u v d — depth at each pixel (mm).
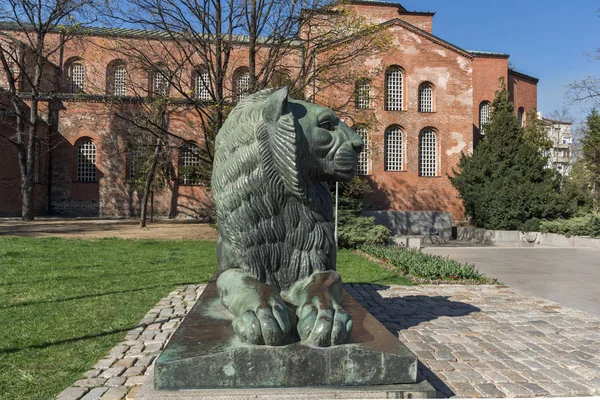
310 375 2141
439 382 3232
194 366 2100
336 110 14484
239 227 2752
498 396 2988
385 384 2188
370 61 28031
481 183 22625
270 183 2680
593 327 4852
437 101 28906
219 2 12531
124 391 2980
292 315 2492
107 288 6855
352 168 2775
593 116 27891
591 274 9648
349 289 7230
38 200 27797
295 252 2834
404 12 34062
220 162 2885
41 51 23047
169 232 18531
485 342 4246
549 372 3451
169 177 28312
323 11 12945
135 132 16906
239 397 2049
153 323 4840
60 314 5223
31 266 8766
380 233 14398
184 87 22672
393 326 4859
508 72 37406
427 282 7824
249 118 2770
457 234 23578
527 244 19328
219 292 2861
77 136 29000
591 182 27812
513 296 6688
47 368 3486
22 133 23266
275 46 13984
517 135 22578
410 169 28531
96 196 29141
